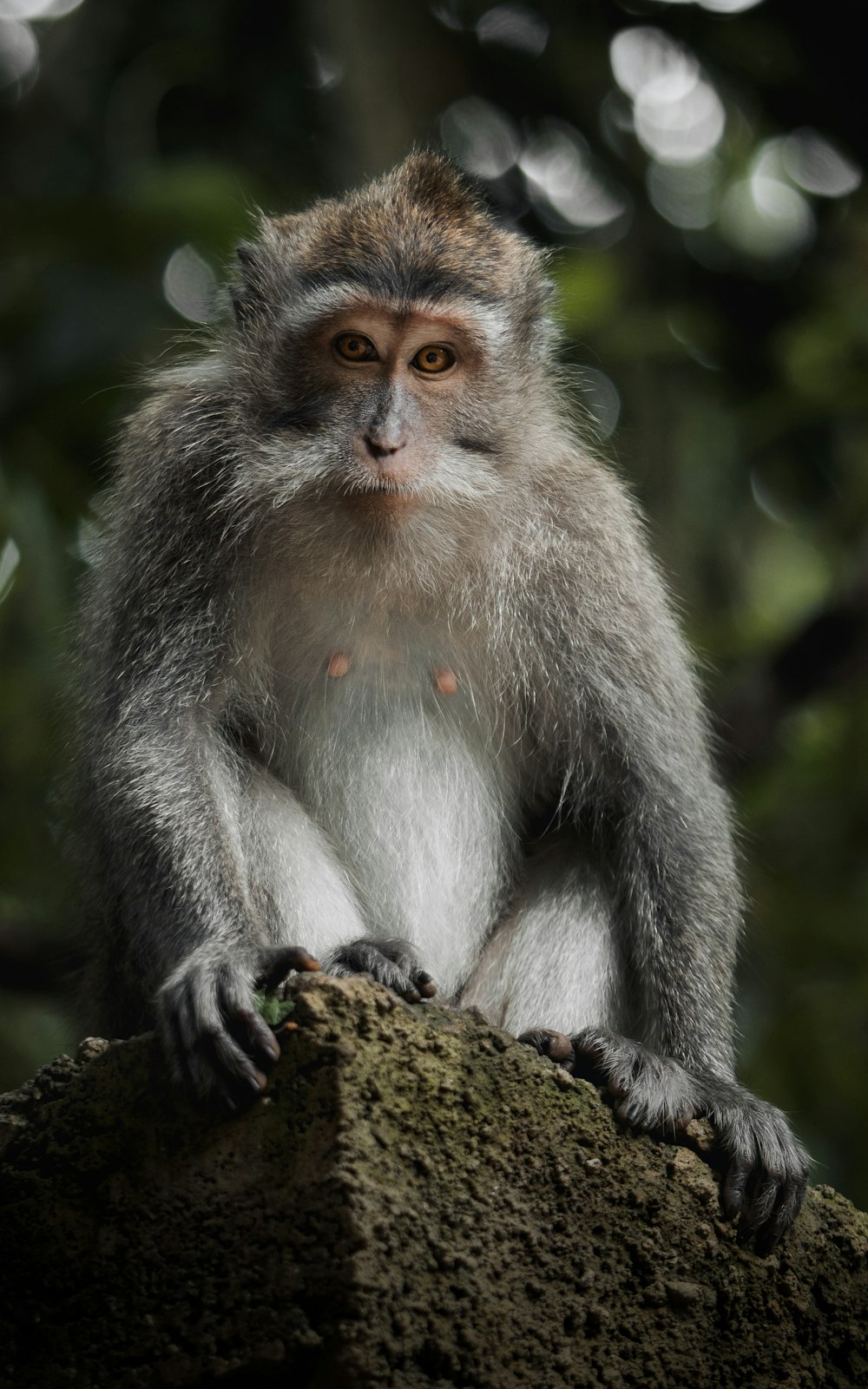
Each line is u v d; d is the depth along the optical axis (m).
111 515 11.34
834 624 17.81
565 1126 8.20
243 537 10.66
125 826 10.02
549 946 10.62
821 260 20.77
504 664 11.12
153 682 10.47
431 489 10.48
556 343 11.85
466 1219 7.75
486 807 11.09
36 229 17.28
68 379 17.39
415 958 9.10
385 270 10.59
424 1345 7.48
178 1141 7.83
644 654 11.10
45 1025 18.05
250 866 10.12
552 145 20.72
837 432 20.59
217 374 11.20
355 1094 7.55
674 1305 8.37
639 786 10.95
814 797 18.64
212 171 17.41
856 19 20.42
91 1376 7.60
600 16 20.59
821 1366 8.84
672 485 19.34
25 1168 7.98
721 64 20.66
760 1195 8.84
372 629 10.86
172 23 20.59
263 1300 7.43
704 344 20.03
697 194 20.70
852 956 17.53
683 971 10.66
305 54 20.56
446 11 20.28
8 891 16.77
